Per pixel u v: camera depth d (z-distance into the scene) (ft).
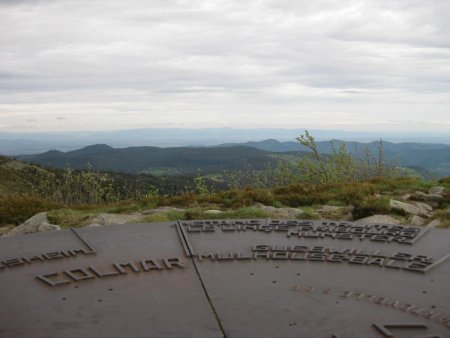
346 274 13.00
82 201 43.09
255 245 15.53
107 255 14.66
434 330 9.68
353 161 47.70
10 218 30.09
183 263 13.94
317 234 16.60
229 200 33.83
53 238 16.66
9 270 13.33
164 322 10.06
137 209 32.55
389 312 10.57
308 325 9.94
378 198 31.91
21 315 10.39
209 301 11.22
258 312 10.59
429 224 26.43
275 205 32.89
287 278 12.75
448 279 12.53
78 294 11.60
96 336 9.38
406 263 13.74
